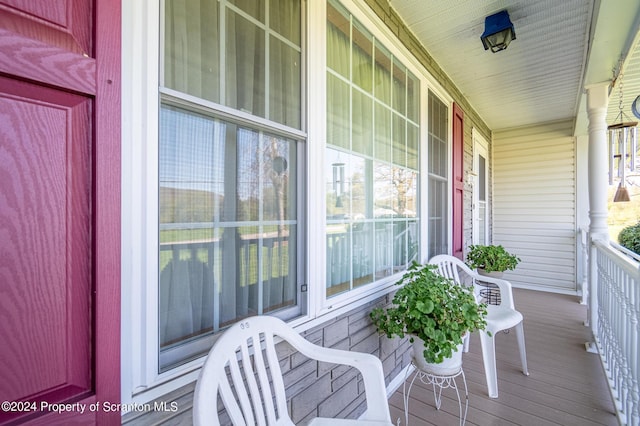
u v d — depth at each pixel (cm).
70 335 60
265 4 118
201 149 96
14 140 54
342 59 163
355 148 172
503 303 236
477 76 312
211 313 98
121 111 70
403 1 201
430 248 269
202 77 95
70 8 61
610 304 203
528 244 498
